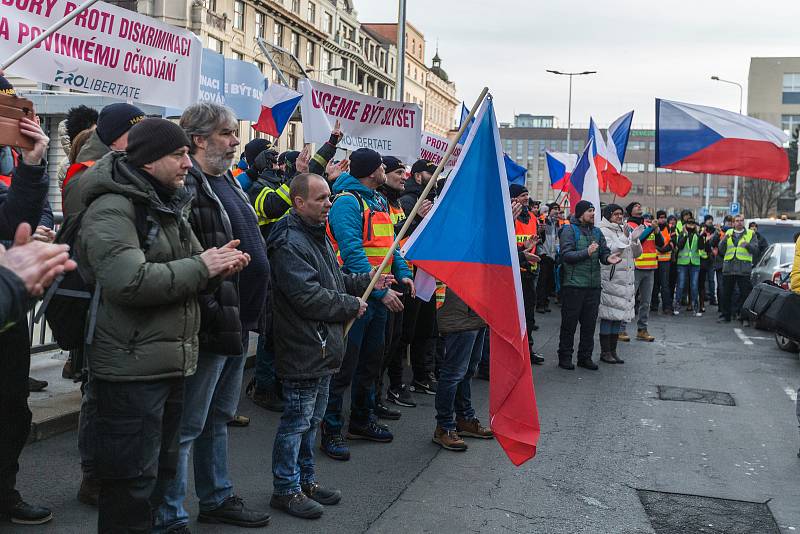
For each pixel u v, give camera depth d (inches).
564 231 382.6
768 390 350.3
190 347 131.0
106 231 122.9
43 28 223.3
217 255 128.8
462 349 237.5
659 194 4623.5
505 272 200.7
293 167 310.8
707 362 423.5
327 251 187.6
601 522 185.5
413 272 288.7
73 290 129.2
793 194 2805.1
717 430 276.5
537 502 197.2
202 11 1669.5
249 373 322.0
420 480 209.2
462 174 207.3
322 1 2314.2
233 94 357.7
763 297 390.0
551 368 387.9
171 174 129.4
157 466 130.3
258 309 171.3
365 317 225.3
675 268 720.3
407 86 3267.7
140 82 251.6
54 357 293.3
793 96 3348.9
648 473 224.7
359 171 231.6
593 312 387.2
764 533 182.4
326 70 2384.4
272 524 173.3
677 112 438.3
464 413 255.0
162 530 151.3
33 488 185.3
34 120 129.8
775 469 232.5
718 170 435.2
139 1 1637.6
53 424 223.6
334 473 211.9
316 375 178.5
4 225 143.0
